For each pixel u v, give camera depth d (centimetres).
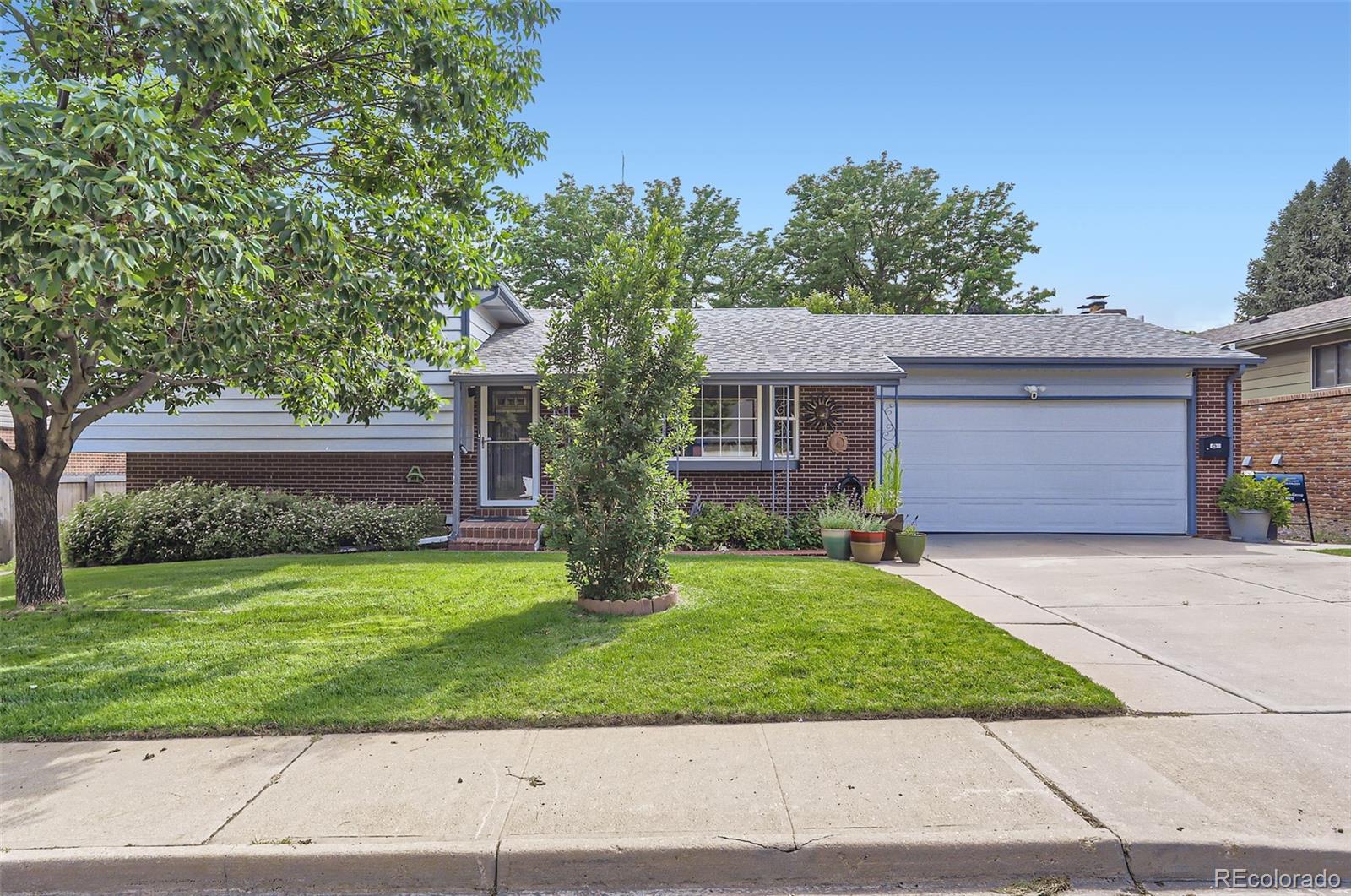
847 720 447
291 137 771
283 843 318
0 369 579
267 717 447
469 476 1295
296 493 1323
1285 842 310
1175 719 443
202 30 525
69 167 426
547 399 698
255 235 577
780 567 888
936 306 3334
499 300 1340
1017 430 1390
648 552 674
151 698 477
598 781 371
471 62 748
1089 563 1005
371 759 399
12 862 308
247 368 723
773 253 3167
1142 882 309
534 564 937
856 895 305
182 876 309
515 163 803
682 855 312
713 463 1288
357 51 727
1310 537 1307
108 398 865
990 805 343
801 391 1316
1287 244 3609
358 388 901
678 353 675
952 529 1388
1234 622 662
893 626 611
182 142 570
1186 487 1375
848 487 1297
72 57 609
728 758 396
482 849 313
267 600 727
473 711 453
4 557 1110
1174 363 1329
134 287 499
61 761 400
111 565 1084
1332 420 1484
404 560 988
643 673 510
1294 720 441
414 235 710
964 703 458
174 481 1316
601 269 684
